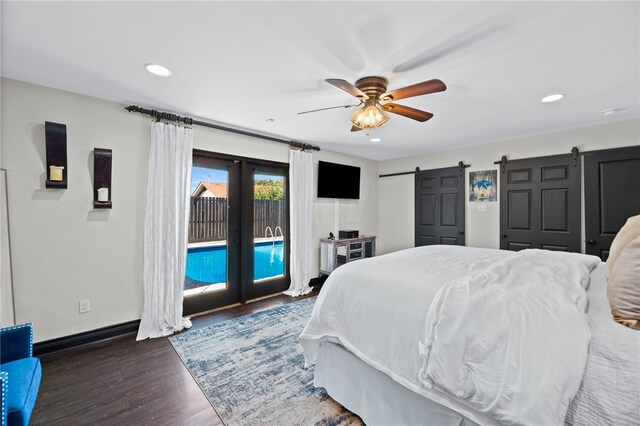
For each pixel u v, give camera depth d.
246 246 3.70
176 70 2.03
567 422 0.90
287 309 3.43
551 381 0.91
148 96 2.49
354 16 1.44
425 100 2.55
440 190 4.63
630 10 1.37
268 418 1.64
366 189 5.34
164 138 2.85
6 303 2.13
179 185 2.94
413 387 1.27
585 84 2.21
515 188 3.84
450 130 3.49
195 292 3.31
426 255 2.32
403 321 1.41
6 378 1.16
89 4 1.37
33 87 2.24
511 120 3.10
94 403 1.77
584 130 3.32
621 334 0.95
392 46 1.71
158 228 2.79
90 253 2.51
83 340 2.48
